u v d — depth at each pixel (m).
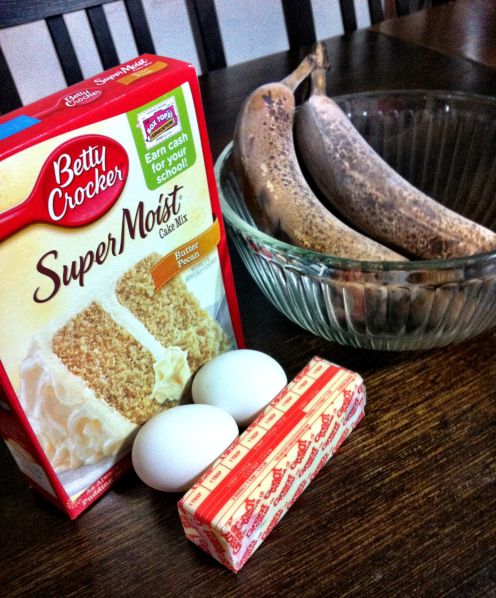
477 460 0.35
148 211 0.33
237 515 0.30
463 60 0.73
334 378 0.36
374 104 0.54
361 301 0.37
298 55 0.82
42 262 0.29
